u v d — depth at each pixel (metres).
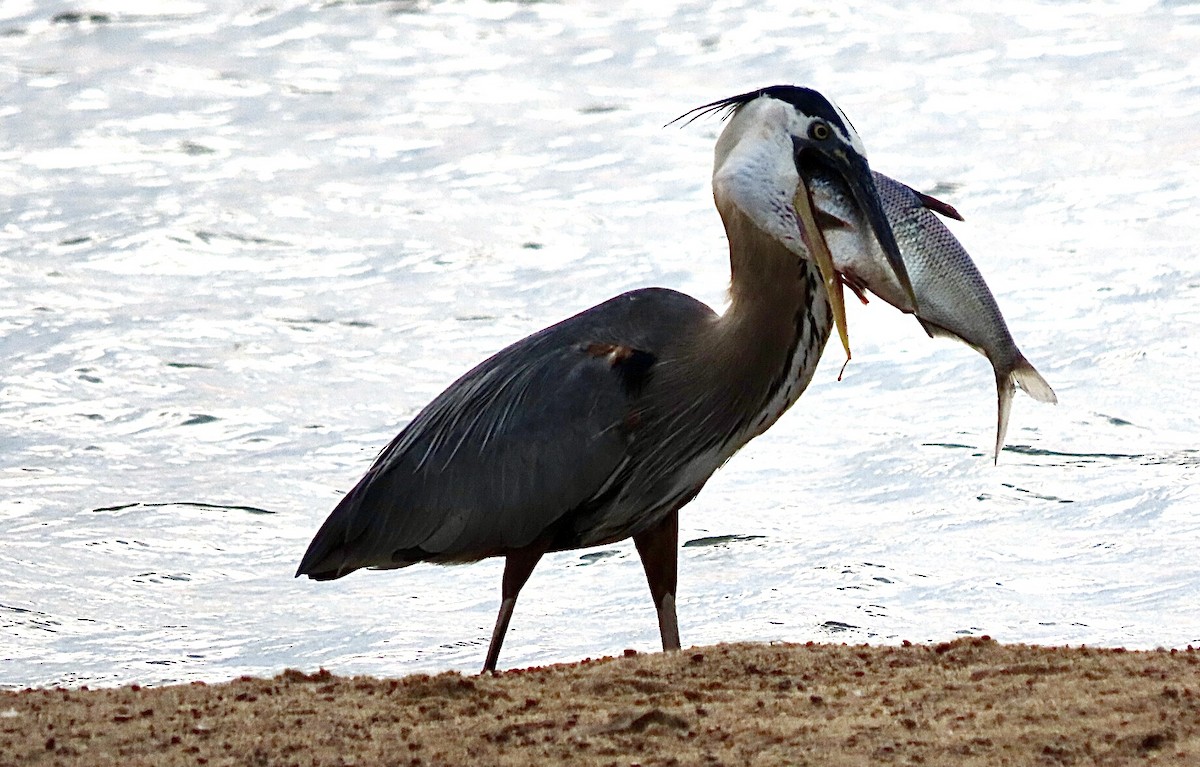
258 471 16.58
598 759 7.39
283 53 32.19
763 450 16.80
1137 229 22.06
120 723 8.11
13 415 17.80
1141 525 14.44
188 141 27.42
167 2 35.31
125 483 16.27
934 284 9.91
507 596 10.75
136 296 21.23
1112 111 27.11
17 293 21.20
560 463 10.40
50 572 14.32
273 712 8.26
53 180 25.56
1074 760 7.21
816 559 14.20
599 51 31.81
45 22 34.06
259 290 21.42
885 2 34.47
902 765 7.18
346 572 11.05
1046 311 19.55
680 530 15.02
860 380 18.53
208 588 14.16
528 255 22.38
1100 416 16.88
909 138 26.12
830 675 8.89
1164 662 8.88
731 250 10.47
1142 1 33.78
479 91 29.84
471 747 7.60
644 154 26.45
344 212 24.25
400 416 17.73
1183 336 18.64
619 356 10.50
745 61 30.78
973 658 9.22
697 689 8.62
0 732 7.99
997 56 30.45
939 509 15.10
